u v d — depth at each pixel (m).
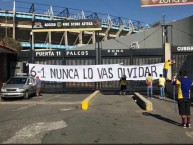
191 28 34.47
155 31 39.91
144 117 15.23
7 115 16.03
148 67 28.19
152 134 11.22
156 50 28.98
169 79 27.64
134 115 15.89
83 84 29.81
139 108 18.72
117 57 29.44
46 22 32.19
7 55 30.89
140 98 20.38
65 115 15.79
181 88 12.74
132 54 29.25
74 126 12.73
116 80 28.61
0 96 26.48
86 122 13.69
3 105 20.47
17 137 10.80
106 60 29.56
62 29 32.09
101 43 42.12
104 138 10.49
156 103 21.20
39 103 21.39
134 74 28.38
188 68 28.50
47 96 27.22
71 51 29.75
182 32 35.91
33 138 10.63
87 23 32.09
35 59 30.33
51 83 30.05
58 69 29.16
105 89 29.47
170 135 11.12
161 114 16.28
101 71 28.81
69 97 26.05
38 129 12.16
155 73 28.08
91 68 28.91
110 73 28.69
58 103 21.30
